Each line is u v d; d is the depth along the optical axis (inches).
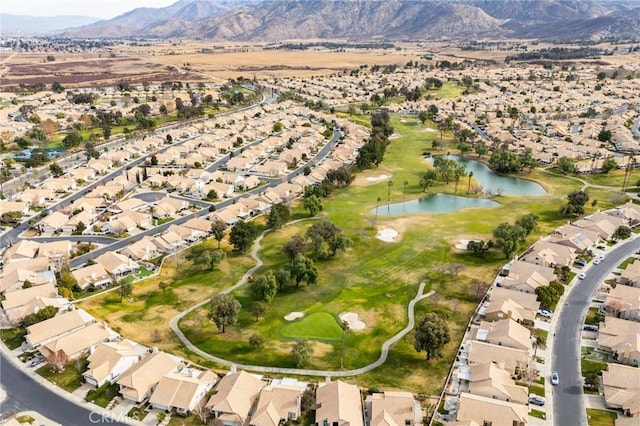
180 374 4441.4
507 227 6939.0
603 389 4254.4
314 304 5669.3
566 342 4923.7
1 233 7628.0
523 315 5231.3
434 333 4574.3
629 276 5935.0
